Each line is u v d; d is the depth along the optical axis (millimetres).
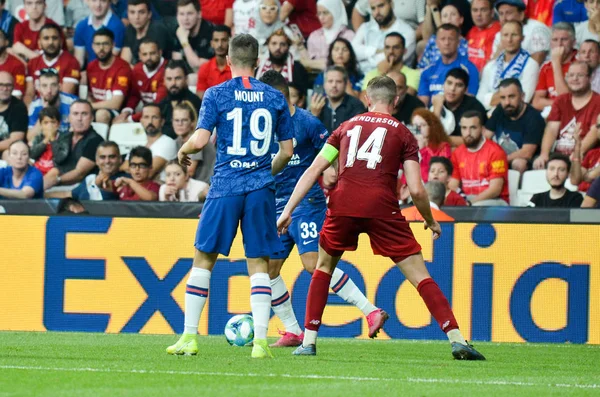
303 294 26344
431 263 26141
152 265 26781
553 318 25641
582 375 16906
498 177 35000
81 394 12438
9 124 38688
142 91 38812
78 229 27062
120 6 39000
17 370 15617
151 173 37469
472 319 25922
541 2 36656
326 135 23172
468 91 36688
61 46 39406
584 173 34844
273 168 18328
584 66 35312
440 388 13758
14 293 27250
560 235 25641
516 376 16172
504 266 25844
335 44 37781
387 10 37312
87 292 26984
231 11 38438
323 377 15000
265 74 22938
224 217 17297
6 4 39500
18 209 35688
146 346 21703
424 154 35938
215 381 14062
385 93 18562
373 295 26141
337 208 18375
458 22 36906
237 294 26531
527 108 35844
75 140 38062
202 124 17031
